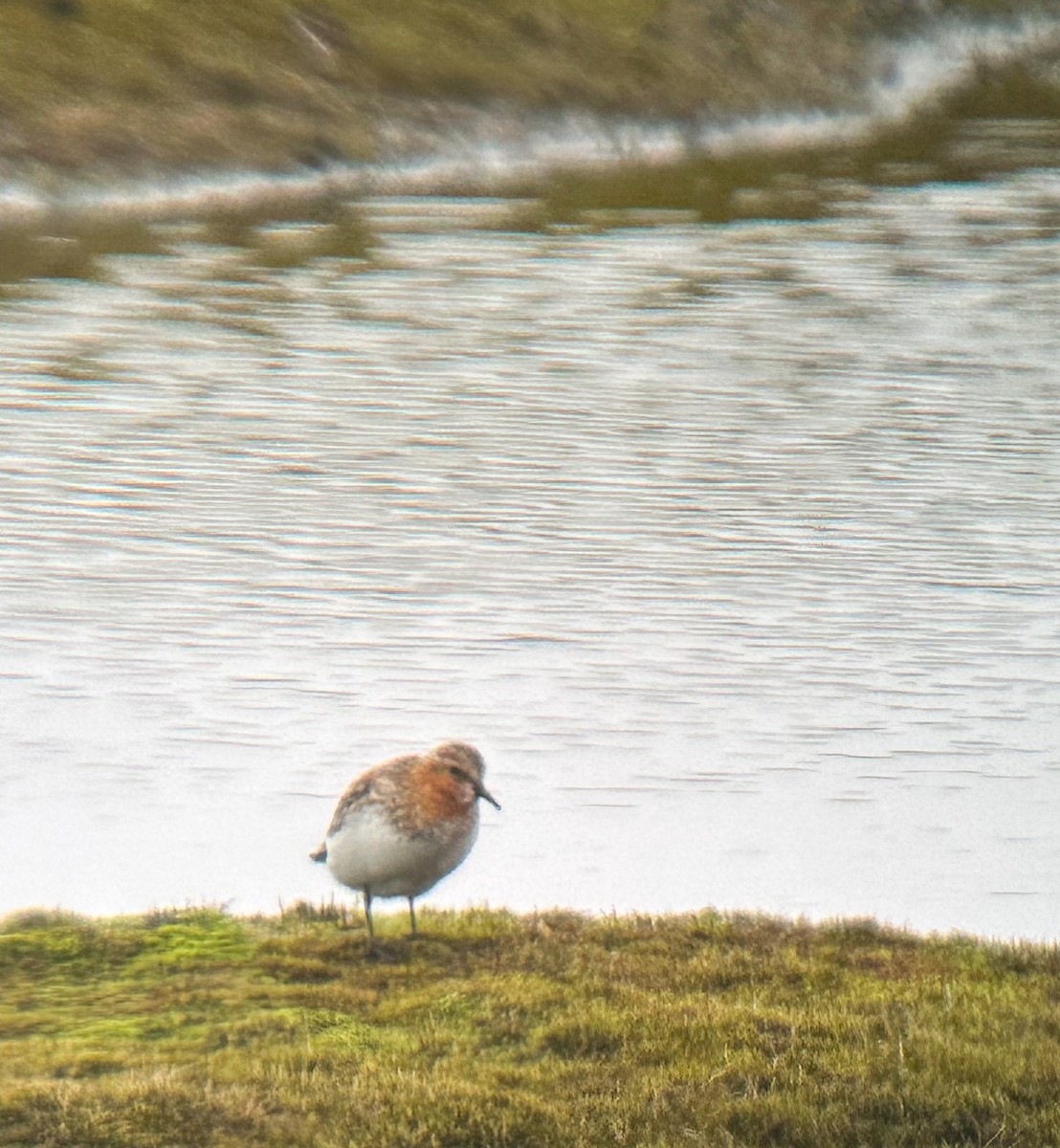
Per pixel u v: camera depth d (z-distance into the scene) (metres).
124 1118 8.70
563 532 21.81
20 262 38.41
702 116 54.62
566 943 11.38
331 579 19.97
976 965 11.13
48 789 14.57
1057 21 69.06
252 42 48.59
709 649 17.94
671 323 34.97
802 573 20.31
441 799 10.75
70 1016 10.15
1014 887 13.09
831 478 24.31
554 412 28.08
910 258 41.72
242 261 39.53
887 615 18.94
